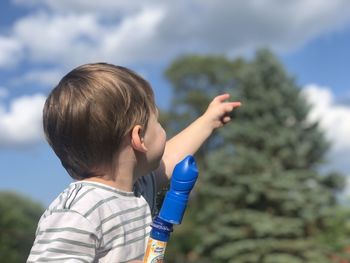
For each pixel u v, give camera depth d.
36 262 1.46
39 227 1.53
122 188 1.63
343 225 16.75
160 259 1.46
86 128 1.57
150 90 1.69
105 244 1.53
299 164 17.50
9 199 18.00
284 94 18.31
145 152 1.65
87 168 1.61
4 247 16.09
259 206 17.56
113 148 1.60
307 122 18.05
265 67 18.83
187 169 1.48
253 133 17.98
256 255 16.53
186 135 2.17
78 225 1.48
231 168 17.94
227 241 17.33
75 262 1.45
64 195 1.57
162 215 1.48
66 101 1.59
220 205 17.94
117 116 1.58
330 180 17.39
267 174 17.31
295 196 16.89
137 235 1.61
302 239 16.53
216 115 2.23
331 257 16.23
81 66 1.69
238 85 19.17
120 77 1.62
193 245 22.45
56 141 1.62
